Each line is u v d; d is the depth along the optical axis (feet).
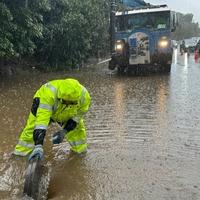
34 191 16.26
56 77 60.59
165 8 60.39
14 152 21.40
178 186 17.35
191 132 25.93
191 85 47.93
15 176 18.57
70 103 19.51
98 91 44.65
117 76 60.95
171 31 60.90
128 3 74.90
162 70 63.57
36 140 17.65
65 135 22.03
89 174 18.84
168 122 28.66
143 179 18.16
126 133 25.75
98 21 83.76
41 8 59.00
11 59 62.80
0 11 49.52
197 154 21.53
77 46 74.38
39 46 70.08
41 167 19.01
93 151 22.11
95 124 28.30
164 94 41.29
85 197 16.51
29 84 51.37
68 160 20.70
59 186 17.57
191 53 129.80
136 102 36.99
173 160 20.57
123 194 16.69
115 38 62.03
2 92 43.86
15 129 27.09
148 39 60.80
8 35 50.96
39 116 18.16
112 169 19.43
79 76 61.87
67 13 69.51
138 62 61.57
